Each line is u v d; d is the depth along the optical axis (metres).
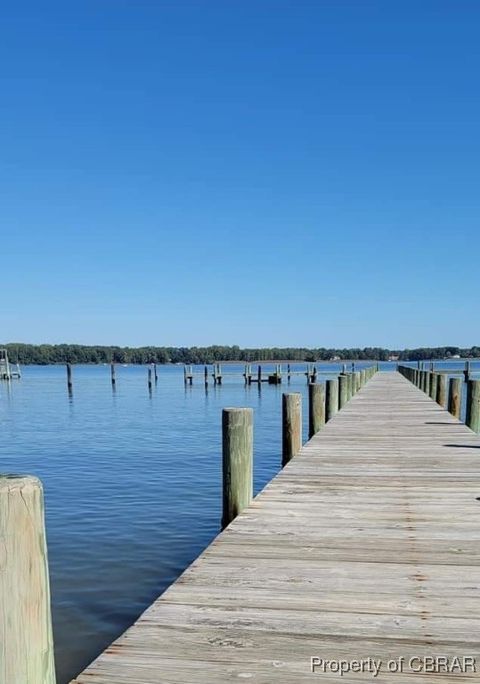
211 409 29.23
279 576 3.62
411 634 2.86
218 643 2.78
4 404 34.78
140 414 26.94
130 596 6.11
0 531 1.73
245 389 46.81
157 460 14.31
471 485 6.14
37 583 1.80
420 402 16.16
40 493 1.82
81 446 17.00
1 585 1.73
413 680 2.46
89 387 55.81
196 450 15.86
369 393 19.94
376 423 11.50
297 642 2.79
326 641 2.79
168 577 6.61
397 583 3.51
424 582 3.52
